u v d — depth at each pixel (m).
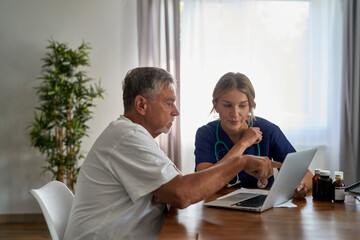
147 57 3.55
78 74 3.28
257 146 1.84
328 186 1.45
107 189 1.24
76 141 3.25
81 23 3.58
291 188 1.39
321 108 3.70
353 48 3.63
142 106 1.33
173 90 1.36
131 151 1.21
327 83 3.69
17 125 3.52
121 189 1.24
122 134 1.24
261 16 3.64
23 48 3.50
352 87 3.64
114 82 3.63
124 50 3.64
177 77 3.53
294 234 1.05
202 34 3.57
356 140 3.64
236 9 3.60
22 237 3.06
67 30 3.56
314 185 1.49
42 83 3.53
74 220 1.29
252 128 1.75
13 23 3.49
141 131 1.26
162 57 3.56
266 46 3.65
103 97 3.44
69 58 3.20
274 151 1.90
